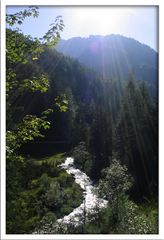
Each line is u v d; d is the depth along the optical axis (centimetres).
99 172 3959
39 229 883
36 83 894
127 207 1035
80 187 2917
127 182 1305
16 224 890
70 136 6175
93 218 932
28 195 1725
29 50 882
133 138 3259
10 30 841
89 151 4609
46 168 3222
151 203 1323
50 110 930
